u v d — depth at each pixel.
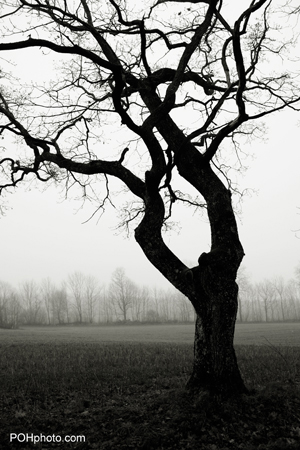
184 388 8.24
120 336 42.59
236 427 6.82
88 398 9.05
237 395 7.68
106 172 9.79
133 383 10.70
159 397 8.27
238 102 8.30
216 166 12.75
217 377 7.76
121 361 14.45
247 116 8.43
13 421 7.26
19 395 9.16
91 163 9.91
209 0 9.34
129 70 10.95
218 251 8.25
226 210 8.77
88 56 7.96
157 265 8.59
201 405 7.29
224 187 9.14
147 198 9.03
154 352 18.00
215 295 8.04
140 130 8.62
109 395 9.42
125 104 10.50
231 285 8.19
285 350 18.83
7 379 10.87
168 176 9.82
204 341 8.03
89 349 19.81
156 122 8.91
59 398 9.07
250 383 9.90
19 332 52.22
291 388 8.69
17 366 13.42
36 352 18.28
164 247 8.68
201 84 11.20
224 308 8.01
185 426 6.70
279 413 7.26
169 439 6.38
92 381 10.75
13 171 11.71
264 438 6.54
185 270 8.30
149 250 8.62
